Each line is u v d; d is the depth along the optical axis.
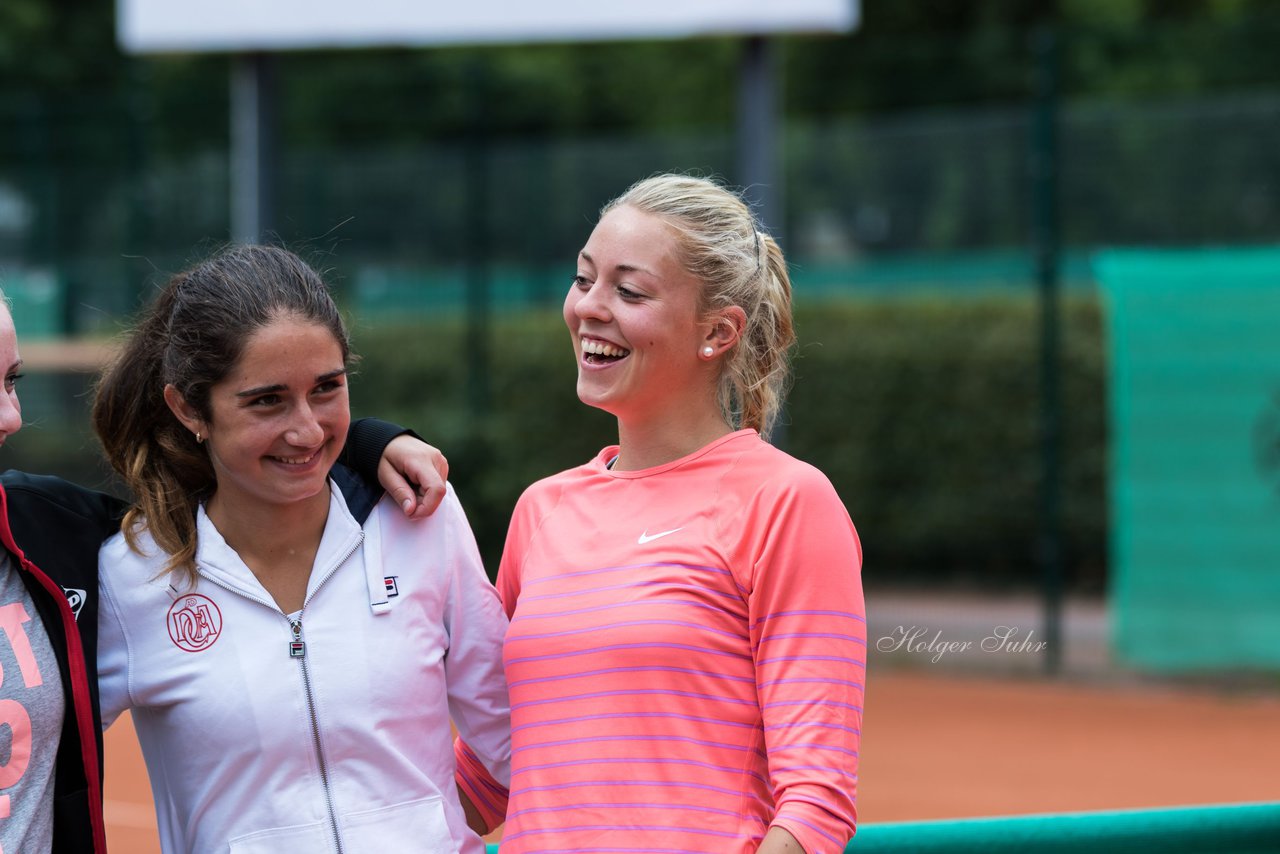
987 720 26.83
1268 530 28.78
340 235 39.03
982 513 38.56
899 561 39.72
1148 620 29.64
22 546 7.15
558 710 7.41
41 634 7.11
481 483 35.09
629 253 7.65
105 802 21.25
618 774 7.15
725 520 7.34
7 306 7.18
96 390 7.88
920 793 21.89
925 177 37.06
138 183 37.28
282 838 7.33
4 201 39.69
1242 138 33.84
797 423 40.47
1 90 63.28
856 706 7.01
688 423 7.88
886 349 39.50
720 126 66.38
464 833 7.79
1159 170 34.62
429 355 40.00
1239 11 62.06
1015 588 38.53
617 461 8.16
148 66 63.66
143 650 7.48
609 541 7.60
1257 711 27.30
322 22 30.06
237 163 32.44
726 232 7.77
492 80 61.94
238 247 7.77
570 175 38.25
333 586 7.62
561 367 39.72
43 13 64.62
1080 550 37.84
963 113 59.06
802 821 6.71
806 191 38.25
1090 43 51.62
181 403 7.43
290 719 7.36
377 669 7.53
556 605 7.55
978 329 38.81
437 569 7.84
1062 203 35.56
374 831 7.41
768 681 7.04
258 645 7.44
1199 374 29.23
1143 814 7.70
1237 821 7.72
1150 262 29.56
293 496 7.37
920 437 39.25
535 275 38.75
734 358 7.93
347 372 7.52
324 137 57.06
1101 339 37.78
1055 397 30.34
